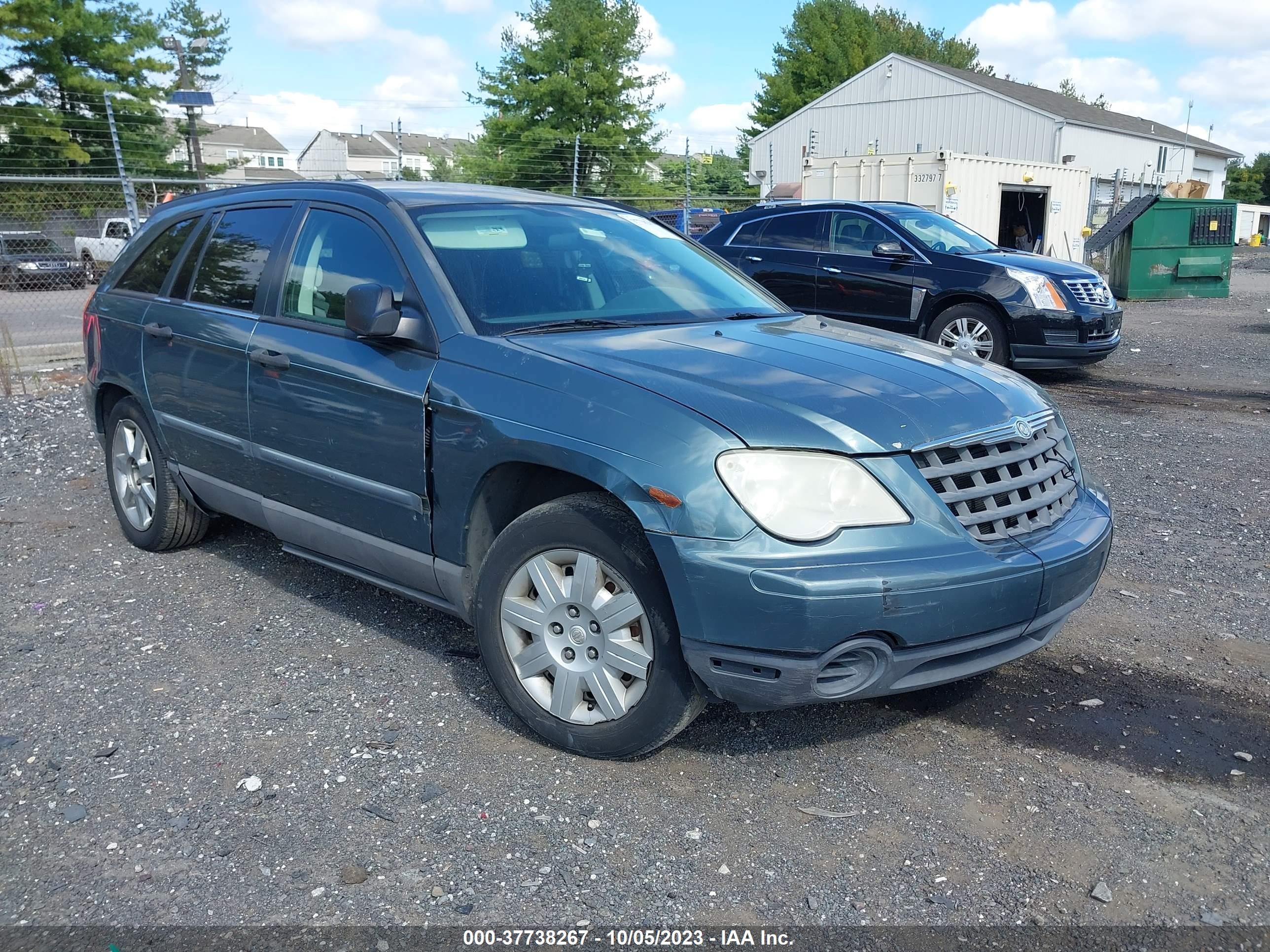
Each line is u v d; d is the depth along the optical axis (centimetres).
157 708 364
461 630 434
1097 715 362
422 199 411
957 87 3981
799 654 282
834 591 277
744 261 1162
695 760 331
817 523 284
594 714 324
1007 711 365
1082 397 993
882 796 311
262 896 264
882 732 349
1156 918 257
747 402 303
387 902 262
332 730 349
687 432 294
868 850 284
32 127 3050
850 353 360
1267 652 413
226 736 345
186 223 505
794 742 342
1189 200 1995
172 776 320
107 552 535
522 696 337
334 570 502
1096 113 4378
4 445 781
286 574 501
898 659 292
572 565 323
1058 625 335
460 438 339
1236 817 300
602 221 459
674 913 258
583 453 305
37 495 646
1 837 289
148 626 438
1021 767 328
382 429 367
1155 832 293
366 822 296
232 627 437
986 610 296
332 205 423
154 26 3406
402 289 378
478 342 350
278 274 429
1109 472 695
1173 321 1666
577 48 3553
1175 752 338
